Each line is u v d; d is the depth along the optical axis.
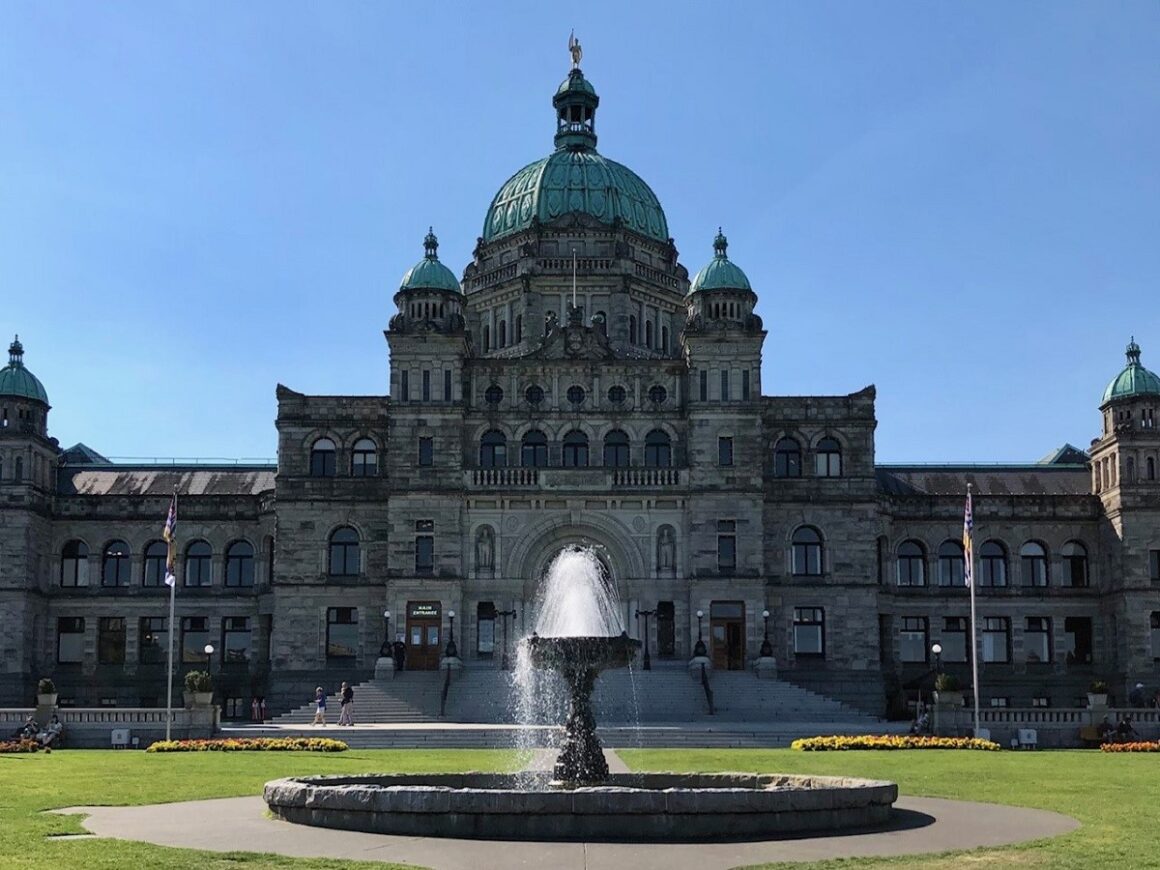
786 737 66.62
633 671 82.56
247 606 96.19
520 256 101.00
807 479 92.75
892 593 96.75
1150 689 92.62
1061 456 115.31
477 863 26.62
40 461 95.38
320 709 75.94
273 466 103.12
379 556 91.69
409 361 89.56
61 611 96.12
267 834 30.44
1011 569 98.06
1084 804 37.84
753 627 87.44
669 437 90.88
